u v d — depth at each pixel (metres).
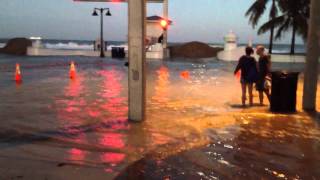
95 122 9.67
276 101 10.91
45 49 42.00
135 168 6.49
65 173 6.23
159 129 9.01
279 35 37.94
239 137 8.39
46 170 6.35
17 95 13.77
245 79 12.11
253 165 6.68
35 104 12.03
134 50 9.58
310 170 6.48
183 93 14.81
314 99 11.19
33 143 7.85
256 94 14.61
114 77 19.89
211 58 39.78
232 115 10.58
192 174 6.26
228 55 37.06
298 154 7.28
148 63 31.11
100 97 13.47
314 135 8.56
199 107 11.84
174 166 6.61
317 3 10.70
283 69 26.64
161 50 38.62
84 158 6.96
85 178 6.04
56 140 8.07
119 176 6.14
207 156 7.13
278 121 9.83
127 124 9.47
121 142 7.94
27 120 9.84
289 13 37.12
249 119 10.06
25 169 6.39
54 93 14.32
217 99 13.42
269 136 8.48
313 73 11.07
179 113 10.88
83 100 12.84
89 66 27.09
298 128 9.15
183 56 42.12
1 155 7.08
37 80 18.42
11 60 33.19
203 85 17.31
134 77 9.66
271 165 6.69
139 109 9.73
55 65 27.80
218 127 9.25
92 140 8.08
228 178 6.12
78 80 18.52
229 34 38.12
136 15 9.38
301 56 35.84
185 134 8.60
